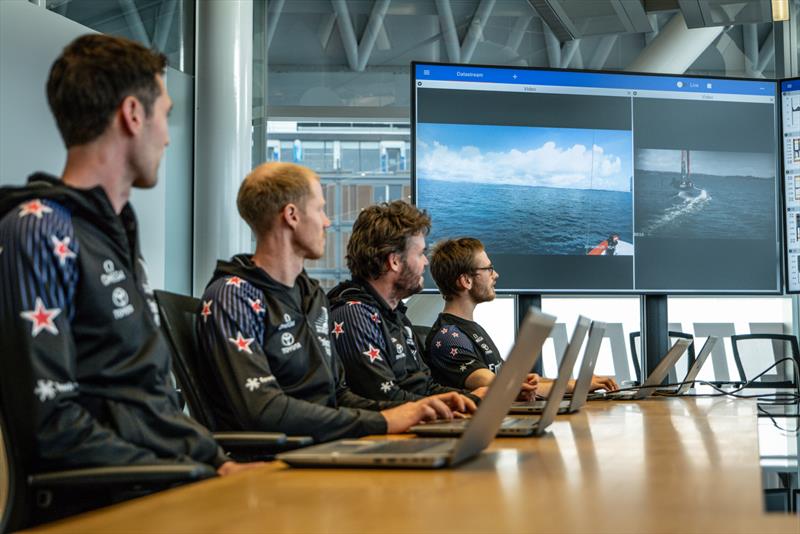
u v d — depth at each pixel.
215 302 2.13
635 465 1.37
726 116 4.97
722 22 5.62
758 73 5.93
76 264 1.52
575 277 4.83
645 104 4.91
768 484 2.15
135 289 1.63
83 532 0.86
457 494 1.09
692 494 1.08
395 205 3.00
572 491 1.11
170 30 5.01
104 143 1.64
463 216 4.74
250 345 2.11
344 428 2.03
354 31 5.98
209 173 4.99
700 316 5.76
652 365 4.90
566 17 5.64
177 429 1.65
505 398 1.49
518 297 4.87
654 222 4.90
